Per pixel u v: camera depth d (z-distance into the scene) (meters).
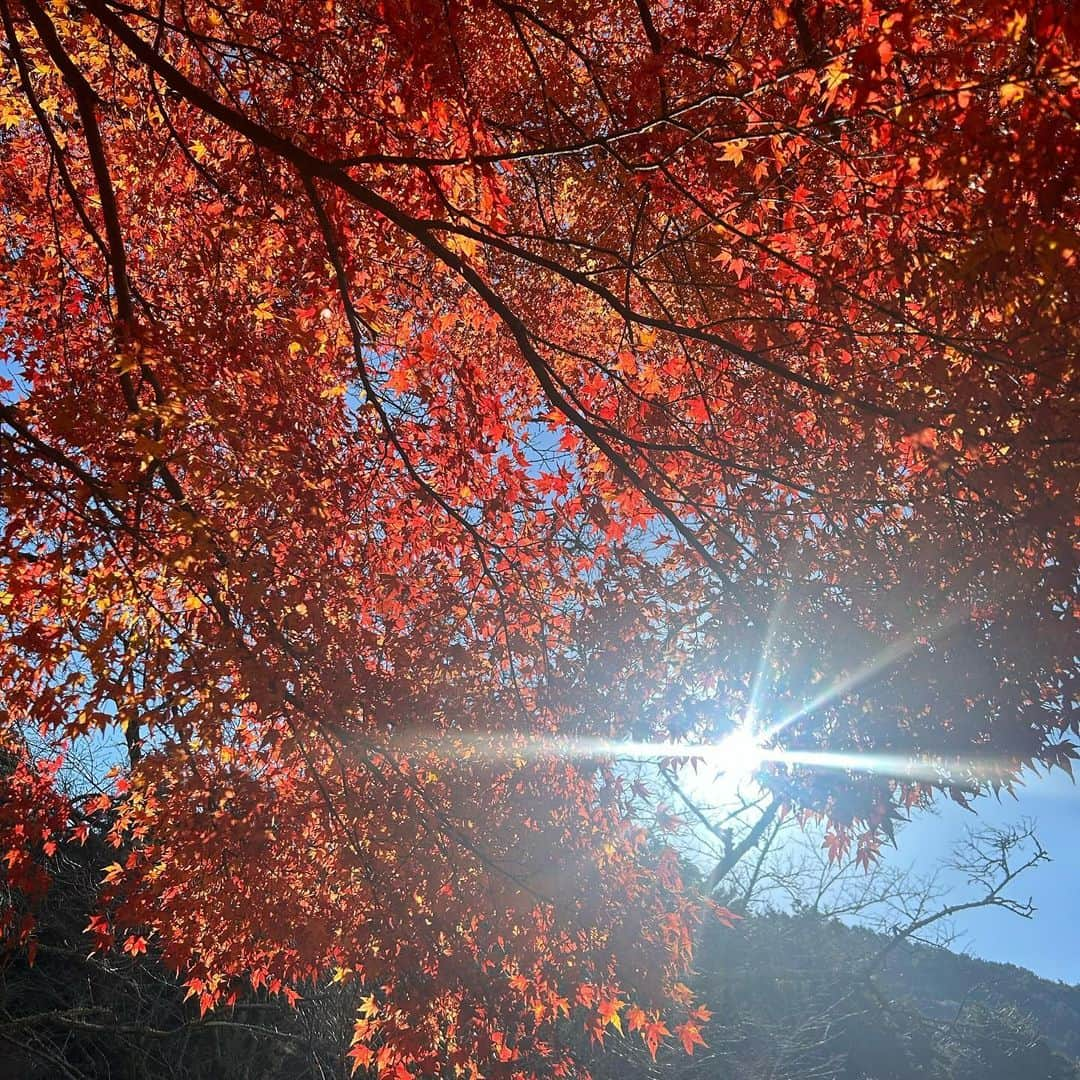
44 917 13.74
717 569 6.55
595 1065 12.88
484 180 6.25
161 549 5.71
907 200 5.36
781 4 5.80
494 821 7.49
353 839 7.32
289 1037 13.72
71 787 11.39
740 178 7.07
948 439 5.76
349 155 7.43
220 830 7.26
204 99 5.83
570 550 8.00
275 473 6.74
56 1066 12.80
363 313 7.53
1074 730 6.02
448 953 7.56
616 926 7.64
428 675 7.69
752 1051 16.00
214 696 5.86
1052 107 4.31
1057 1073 24.25
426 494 7.91
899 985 25.75
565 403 6.40
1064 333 4.91
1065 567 5.53
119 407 7.58
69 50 8.37
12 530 5.62
